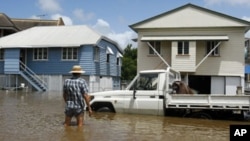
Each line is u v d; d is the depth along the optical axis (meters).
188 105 12.95
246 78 40.72
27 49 35.22
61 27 37.69
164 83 13.45
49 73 34.44
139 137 9.51
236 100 12.59
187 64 27.22
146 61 28.56
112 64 39.81
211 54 27.89
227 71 27.56
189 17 27.95
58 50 34.28
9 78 34.72
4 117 13.11
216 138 9.58
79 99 10.58
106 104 14.33
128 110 13.92
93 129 10.49
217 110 12.91
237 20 27.02
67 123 10.90
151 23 28.50
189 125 11.76
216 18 27.50
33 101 20.95
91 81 33.12
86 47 33.38
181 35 28.02
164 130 10.73
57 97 24.69
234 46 27.39
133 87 13.91
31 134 9.56
